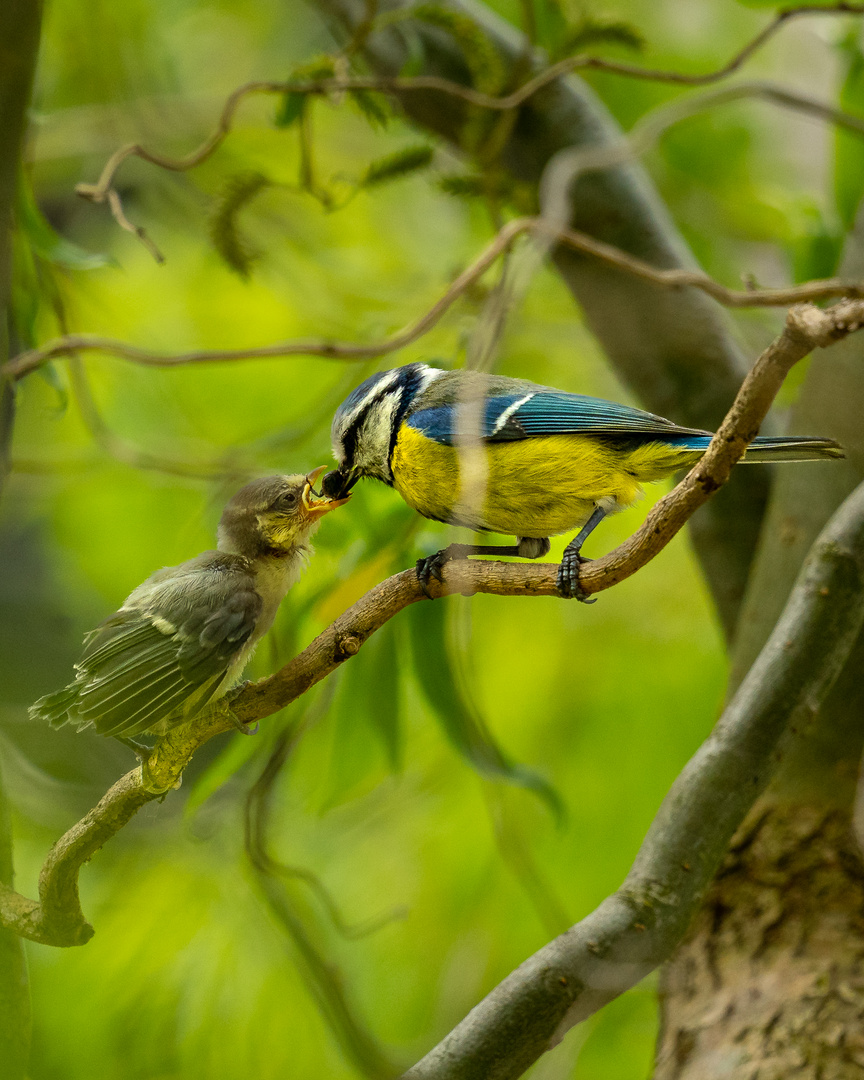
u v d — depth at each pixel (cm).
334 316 1235
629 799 1091
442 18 891
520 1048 609
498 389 781
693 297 1002
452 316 1101
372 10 883
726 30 1321
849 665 792
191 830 1020
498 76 904
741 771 688
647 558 567
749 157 1350
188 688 636
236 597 662
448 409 771
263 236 1241
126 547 1228
